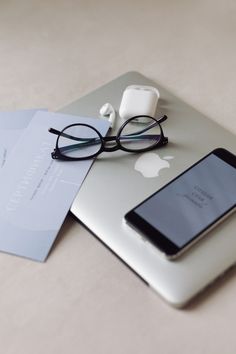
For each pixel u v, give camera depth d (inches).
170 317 23.4
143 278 24.3
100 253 25.8
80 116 31.7
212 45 35.9
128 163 28.9
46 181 28.7
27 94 34.2
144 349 22.6
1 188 28.6
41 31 38.2
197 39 36.4
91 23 38.4
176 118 31.0
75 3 39.9
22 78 35.3
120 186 27.8
